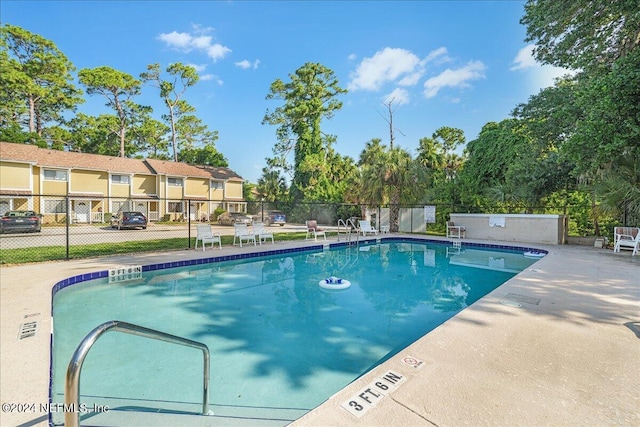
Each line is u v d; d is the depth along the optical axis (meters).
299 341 3.87
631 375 2.30
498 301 4.16
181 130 36.81
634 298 4.31
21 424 1.93
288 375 3.06
